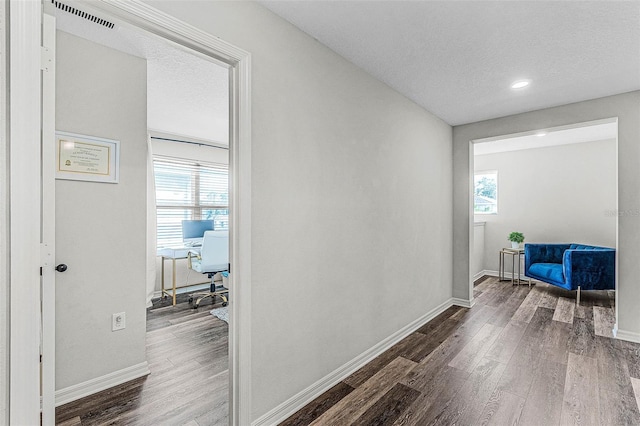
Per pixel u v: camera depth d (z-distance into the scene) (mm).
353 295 2322
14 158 954
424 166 3320
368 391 2047
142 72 2256
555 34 1946
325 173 2074
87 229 1994
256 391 1652
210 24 1449
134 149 2215
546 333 3010
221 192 5066
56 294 1880
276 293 1752
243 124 1566
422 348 2695
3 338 943
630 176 2834
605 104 2977
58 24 1816
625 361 2412
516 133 3502
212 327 3164
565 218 5082
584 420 1732
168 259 4465
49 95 1104
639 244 2789
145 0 1247
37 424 998
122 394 1999
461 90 2832
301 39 1902
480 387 2072
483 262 5895
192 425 1718
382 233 2641
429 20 1811
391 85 2723
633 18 1769
